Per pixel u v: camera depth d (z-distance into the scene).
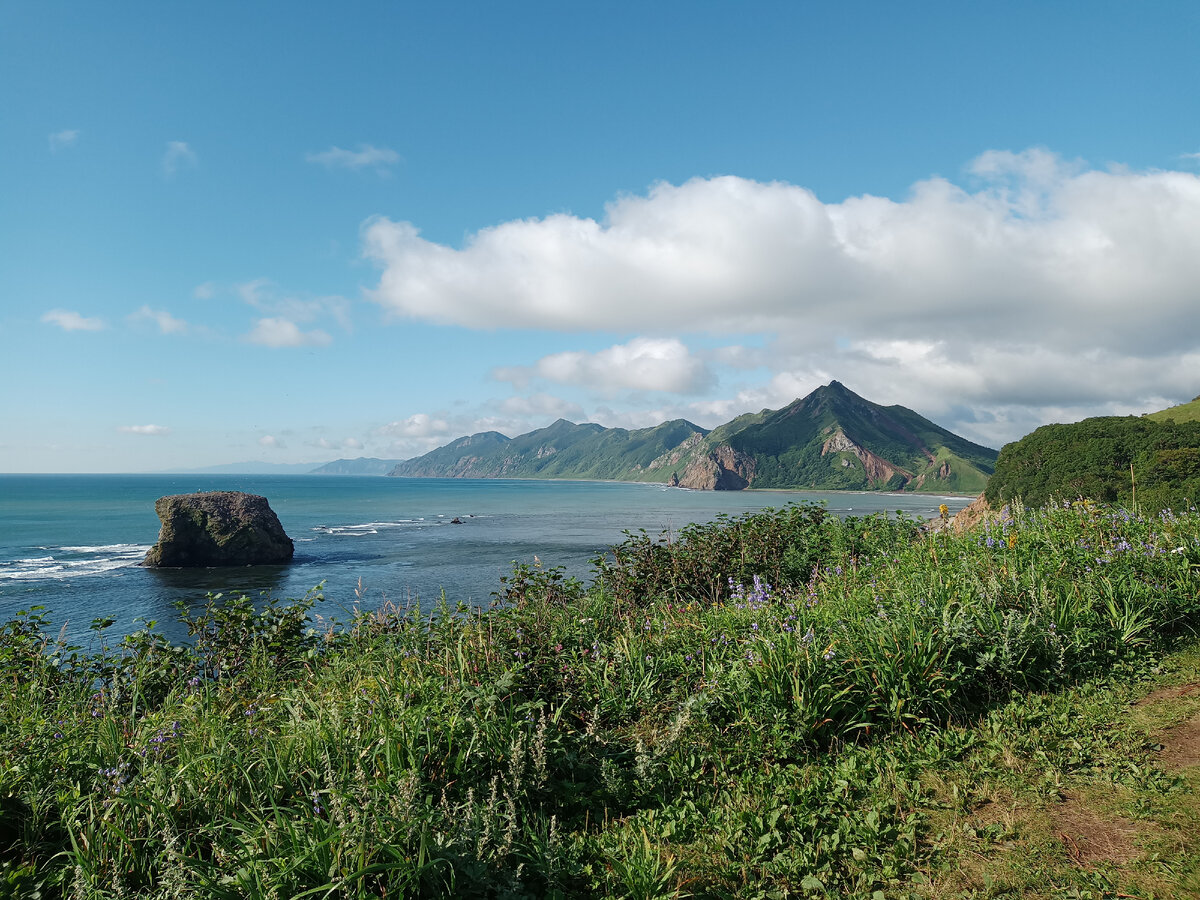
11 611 28.03
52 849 3.84
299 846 3.40
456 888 3.42
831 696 5.24
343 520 87.38
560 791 4.68
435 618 7.65
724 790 4.66
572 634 6.88
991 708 5.34
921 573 7.72
